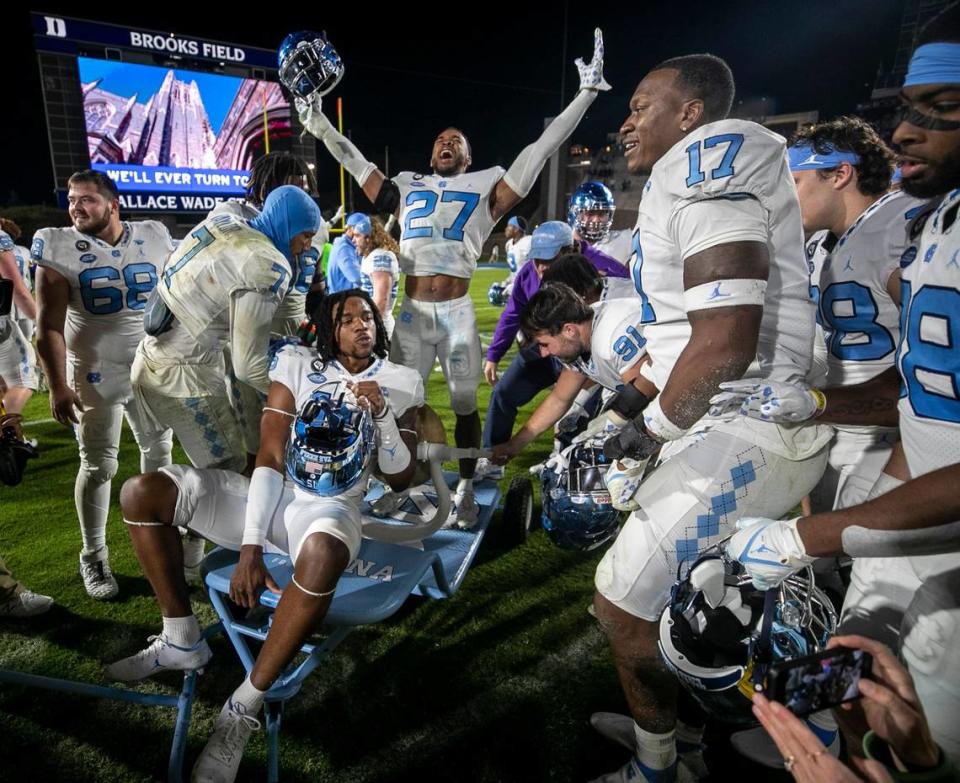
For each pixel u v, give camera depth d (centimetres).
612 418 189
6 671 191
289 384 205
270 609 206
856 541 109
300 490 196
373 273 503
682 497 161
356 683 221
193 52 1916
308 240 247
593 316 217
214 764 170
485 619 258
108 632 245
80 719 203
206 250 220
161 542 190
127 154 1891
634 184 2792
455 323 326
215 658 234
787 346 158
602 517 222
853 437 216
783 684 95
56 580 279
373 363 213
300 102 330
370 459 200
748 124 145
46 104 1769
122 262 269
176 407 252
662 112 160
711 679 140
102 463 265
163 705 202
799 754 93
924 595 122
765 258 138
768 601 130
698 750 191
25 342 366
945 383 116
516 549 316
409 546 221
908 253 130
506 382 337
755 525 127
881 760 102
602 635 248
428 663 231
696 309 141
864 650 101
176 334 242
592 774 186
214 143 2009
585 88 311
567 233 377
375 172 340
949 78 104
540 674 227
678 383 141
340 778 183
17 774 182
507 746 195
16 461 209
